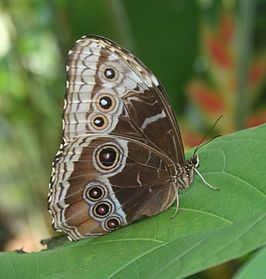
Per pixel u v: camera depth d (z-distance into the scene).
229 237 0.46
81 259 0.52
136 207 0.53
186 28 0.74
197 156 0.54
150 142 0.53
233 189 0.53
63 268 0.52
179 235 0.52
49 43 0.97
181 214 0.53
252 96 0.76
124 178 0.53
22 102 0.88
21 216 1.00
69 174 0.53
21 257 0.52
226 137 0.56
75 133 0.53
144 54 0.74
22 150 0.89
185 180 0.53
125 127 0.53
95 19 0.72
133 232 0.53
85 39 0.52
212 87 0.77
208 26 0.75
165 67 0.75
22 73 0.87
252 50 0.78
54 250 0.53
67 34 0.73
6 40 0.94
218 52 0.74
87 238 0.53
